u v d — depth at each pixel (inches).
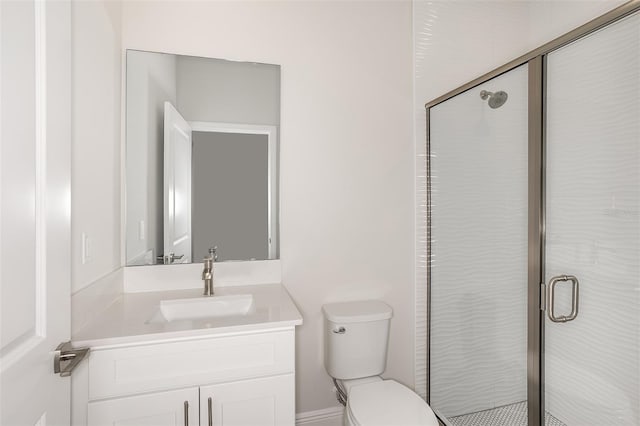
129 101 62.8
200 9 66.4
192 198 66.5
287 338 47.4
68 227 35.0
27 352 27.2
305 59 72.1
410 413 52.2
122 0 62.1
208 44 66.9
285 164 71.2
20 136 26.5
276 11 70.5
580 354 50.8
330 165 73.9
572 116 50.7
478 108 66.6
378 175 77.1
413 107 79.0
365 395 57.4
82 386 39.9
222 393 44.8
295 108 71.7
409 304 79.7
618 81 45.1
